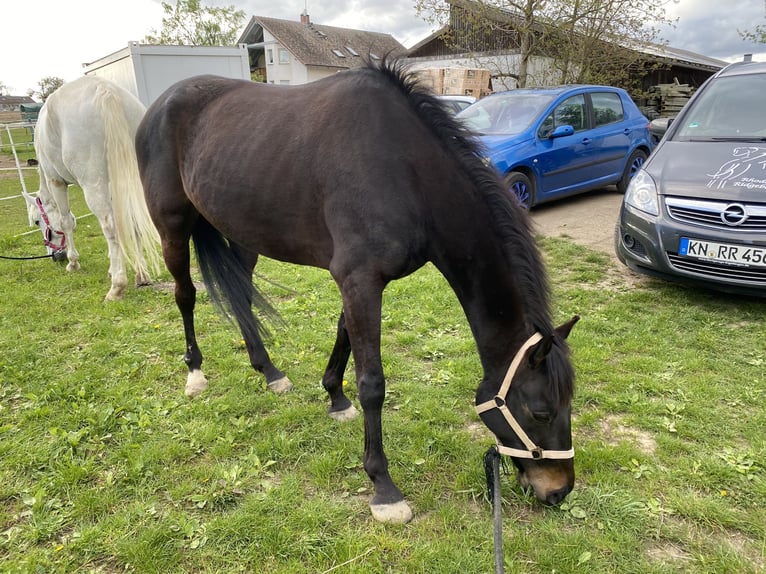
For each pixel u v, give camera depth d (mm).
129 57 9922
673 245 3719
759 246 3359
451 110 1976
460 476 2178
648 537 1861
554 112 6820
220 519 1986
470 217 1820
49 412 2723
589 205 7590
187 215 2820
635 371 3016
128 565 1802
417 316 3984
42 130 4457
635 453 2283
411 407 2729
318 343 3572
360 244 1891
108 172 4230
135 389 2986
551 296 1803
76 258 5242
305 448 2463
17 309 4191
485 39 15008
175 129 2660
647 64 17359
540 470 1729
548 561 1751
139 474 2254
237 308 2928
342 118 1993
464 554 1792
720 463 2195
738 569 1700
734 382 2838
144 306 4297
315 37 30984
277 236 2262
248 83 2637
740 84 4457
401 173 1877
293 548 1857
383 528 1936
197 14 31781
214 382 3096
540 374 1664
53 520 2006
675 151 4152
